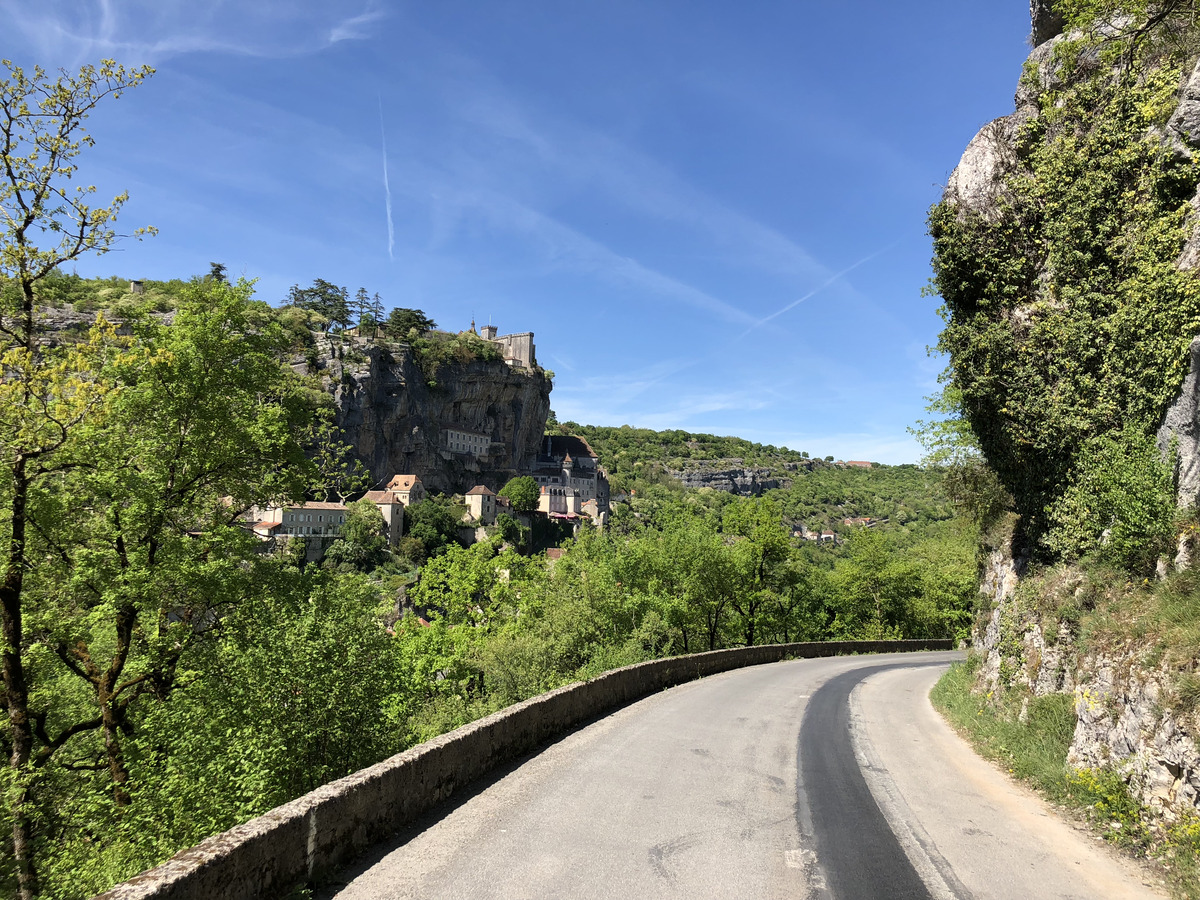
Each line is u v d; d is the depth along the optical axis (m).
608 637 33.03
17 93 13.35
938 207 15.34
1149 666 7.58
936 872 5.86
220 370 16.36
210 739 11.24
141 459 15.45
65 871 11.82
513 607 43.22
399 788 6.36
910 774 9.55
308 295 157.88
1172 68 13.00
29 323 13.98
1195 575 8.46
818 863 5.93
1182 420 10.28
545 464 178.25
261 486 17.88
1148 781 6.97
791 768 9.49
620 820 6.77
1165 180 12.39
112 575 14.64
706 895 5.10
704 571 37.84
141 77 14.23
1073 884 5.73
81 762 16.42
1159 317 11.26
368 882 5.07
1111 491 10.84
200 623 16.69
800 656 30.75
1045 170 14.18
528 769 8.57
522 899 4.84
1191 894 5.38
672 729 11.76
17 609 13.83
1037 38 17.86
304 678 11.93
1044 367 13.58
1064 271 13.52
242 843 4.36
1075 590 11.41
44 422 13.41
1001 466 15.00
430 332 172.12
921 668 27.31
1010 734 11.19
